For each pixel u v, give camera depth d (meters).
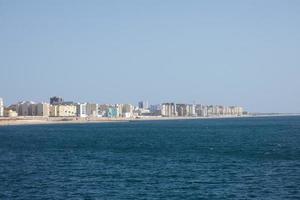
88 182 67.31
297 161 89.62
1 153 115.31
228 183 65.25
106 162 92.25
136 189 61.56
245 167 81.25
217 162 89.62
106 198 56.03
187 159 95.94
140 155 106.25
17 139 179.00
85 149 126.00
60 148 130.50
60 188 62.59
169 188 62.12
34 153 114.50
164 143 147.88
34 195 57.94
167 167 82.88
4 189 62.00
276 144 136.00
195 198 55.88
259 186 62.47
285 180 66.62
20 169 82.50
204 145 136.38
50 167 85.06
